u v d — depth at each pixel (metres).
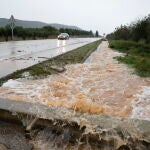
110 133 4.02
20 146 3.88
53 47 24.53
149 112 5.84
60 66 11.76
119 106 6.21
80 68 11.53
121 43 25.97
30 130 4.36
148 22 23.66
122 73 10.56
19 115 4.54
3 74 8.80
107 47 27.92
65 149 3.93
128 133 3.97
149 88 8.14
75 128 4.25
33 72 9.69
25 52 17.84
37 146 3.95
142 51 19.86
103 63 13.41
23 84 7.84
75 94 7.12
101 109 5.83
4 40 34.12
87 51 20.36
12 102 5.00
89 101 6.44
